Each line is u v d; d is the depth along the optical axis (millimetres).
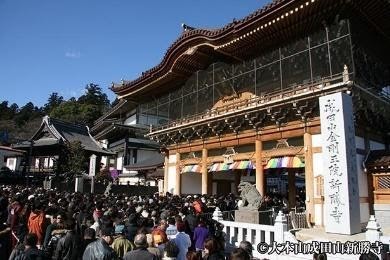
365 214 18969
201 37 26203
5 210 14594
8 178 45375
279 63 23875
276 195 31750
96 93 140125
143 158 56625
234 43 24297
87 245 8055
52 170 47312
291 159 21500
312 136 20516
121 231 9320
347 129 17031
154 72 32344
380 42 23188
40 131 54469
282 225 14117
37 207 12570
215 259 7961
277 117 22438
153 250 8562
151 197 23141
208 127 27953
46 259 8148
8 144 76562
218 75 28984
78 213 12219
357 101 19266
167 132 32438
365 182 19734
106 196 22734
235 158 25781
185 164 31344
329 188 16766
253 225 15070
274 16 20828
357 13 19906
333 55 20406
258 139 24031
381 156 19766
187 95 32438
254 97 25281
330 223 16375
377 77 22375
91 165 33125
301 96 19938
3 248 9953
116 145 58375
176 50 28891
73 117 110188
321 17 20453
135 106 54781
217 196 25422
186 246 10359
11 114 146500
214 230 13242
